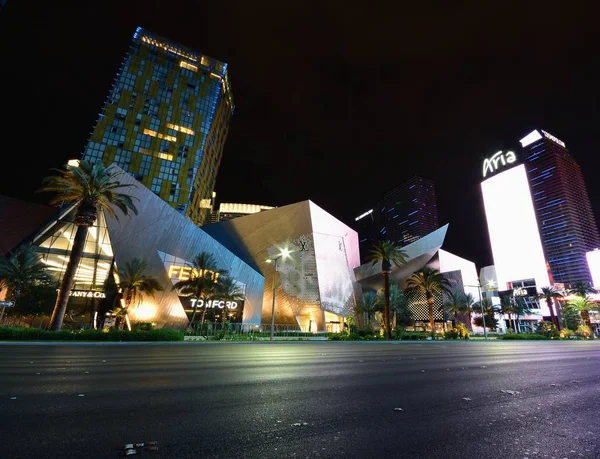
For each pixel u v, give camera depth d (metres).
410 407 5.53
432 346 28.09
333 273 64.12
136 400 5.70
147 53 99.19
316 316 60.69
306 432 4.15
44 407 5.12
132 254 41.75
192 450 3.47
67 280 28.45
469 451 3.60
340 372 9.88
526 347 27.09
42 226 41.38
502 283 169.25
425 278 55.81
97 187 30.55
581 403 5.99
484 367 11.77
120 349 18.94
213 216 170.00
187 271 47.06
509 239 172.38
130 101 91.81
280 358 14.32
